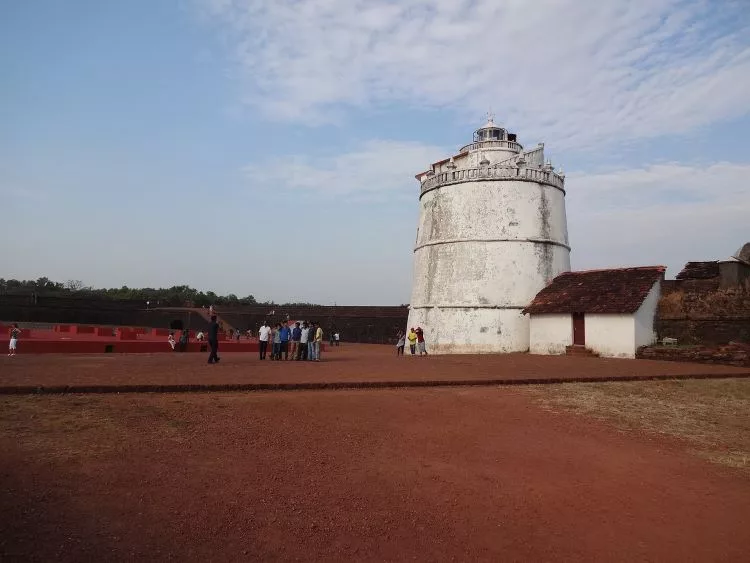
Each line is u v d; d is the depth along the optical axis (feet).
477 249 102.83
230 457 28.43
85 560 17.72
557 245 106.01
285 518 22.21
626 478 28.73
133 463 26.25
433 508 24.23
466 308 101.60
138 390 41.93
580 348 85.25
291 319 178.91
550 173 106.63
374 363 69.87
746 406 44.96
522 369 62.44
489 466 29.73
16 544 18.03
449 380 51.49
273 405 39.75
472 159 114.21
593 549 21.39
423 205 116.57
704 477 29.17
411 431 35.45
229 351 100.37
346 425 35.96
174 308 196.75
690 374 59.21
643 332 81.46
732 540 22.40
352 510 23.47
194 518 21.42
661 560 20.72
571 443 34.22
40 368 52.85
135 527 20.25
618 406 44.01
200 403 39.22
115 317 185.78
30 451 26.40
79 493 22.40
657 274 85.20
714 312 83.25
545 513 24.36
